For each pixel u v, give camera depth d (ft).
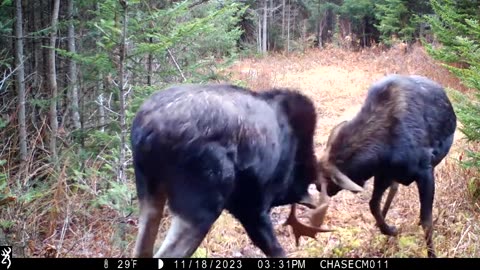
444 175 23.71
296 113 14.38
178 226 12.32
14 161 22.22
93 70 24.76
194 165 12.09
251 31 102.47
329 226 20.65
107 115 26.37
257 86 51.37
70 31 24.82
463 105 23.03
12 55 25.43
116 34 19.89
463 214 20.22
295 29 110.73
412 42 73.31
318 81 59.21
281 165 14.20
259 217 13.96
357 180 17.22
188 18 31.24
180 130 12.01
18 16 22.97
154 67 26.78
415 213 21.22
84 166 21.72
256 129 12.96
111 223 18.52
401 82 18.08
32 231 17.85
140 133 12.35
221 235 19.22
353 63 75.31
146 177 12.62
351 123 17.39
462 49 23.48
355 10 99.91
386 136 17.15
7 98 25.25
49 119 25.53
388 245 17.99
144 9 25.79
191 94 12.62
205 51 34.73
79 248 17.38
